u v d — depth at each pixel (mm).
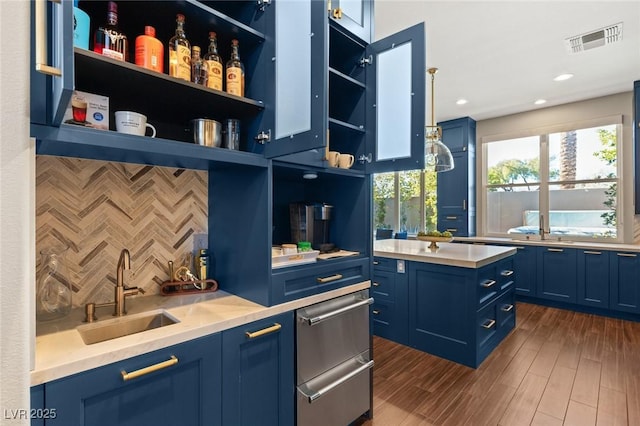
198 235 1821
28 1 783
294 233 2049
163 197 1687
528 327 3557
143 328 1360
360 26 1925
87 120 1153
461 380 2410
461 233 5371
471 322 2625
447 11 2449
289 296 1520
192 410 1160
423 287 2932
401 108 1792
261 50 1536
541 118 4824
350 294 1827
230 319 1275
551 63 3322
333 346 1717
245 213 1582
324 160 1726
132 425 1018
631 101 4117
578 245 4125
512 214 5172
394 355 2850
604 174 4352
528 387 2303
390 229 5918
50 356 933
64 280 1345
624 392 2223
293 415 1520
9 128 731
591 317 3916
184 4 1243
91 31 1291
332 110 2166
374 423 1915
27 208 759
